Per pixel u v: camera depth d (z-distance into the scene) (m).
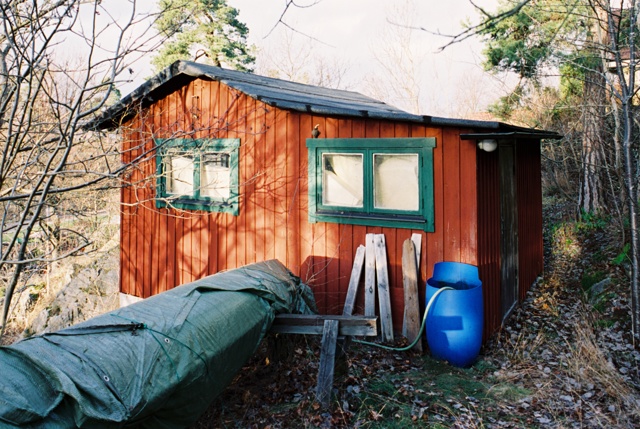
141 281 9.18
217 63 19.25
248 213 7.86
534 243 9.38
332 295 7.09
